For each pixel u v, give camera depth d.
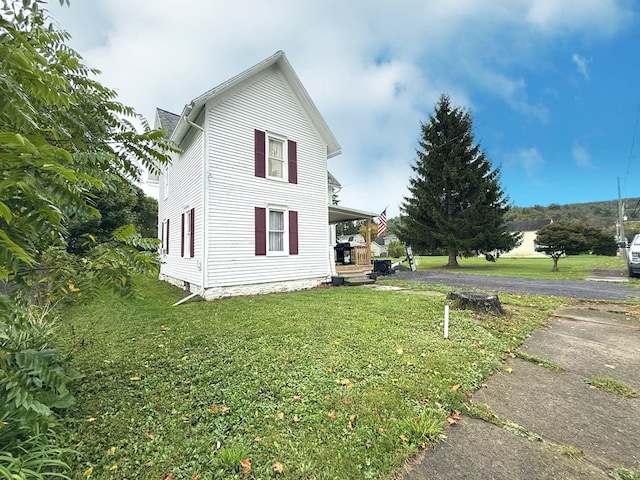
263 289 9.00
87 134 2.44
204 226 7.97
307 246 10.26
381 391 2.86
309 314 5.85
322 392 2.84
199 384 3.02
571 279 11.32
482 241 17.19
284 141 9.86
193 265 8.84
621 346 4.29
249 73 8.67
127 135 2.78
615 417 2.56
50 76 1.39
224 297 8.19
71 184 1.45
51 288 2.25
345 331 4.70
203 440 2.18
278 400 2.71
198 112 8.34
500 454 2.10
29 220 1.33
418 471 1.94
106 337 4.53
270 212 9.54
